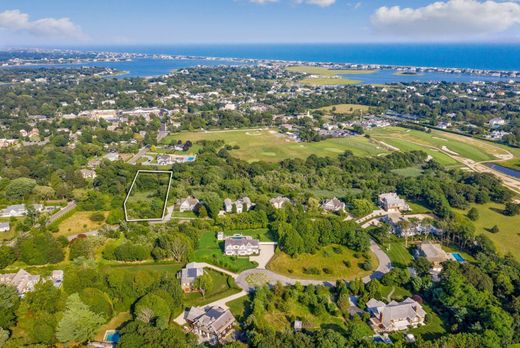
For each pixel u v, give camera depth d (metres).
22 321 149.75
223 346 141.00
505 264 198.50
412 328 157.62
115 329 152.75
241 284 185.38
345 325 159.12
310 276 193.00
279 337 143.00
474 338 144.62
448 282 172.38
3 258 191.50
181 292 168.00
